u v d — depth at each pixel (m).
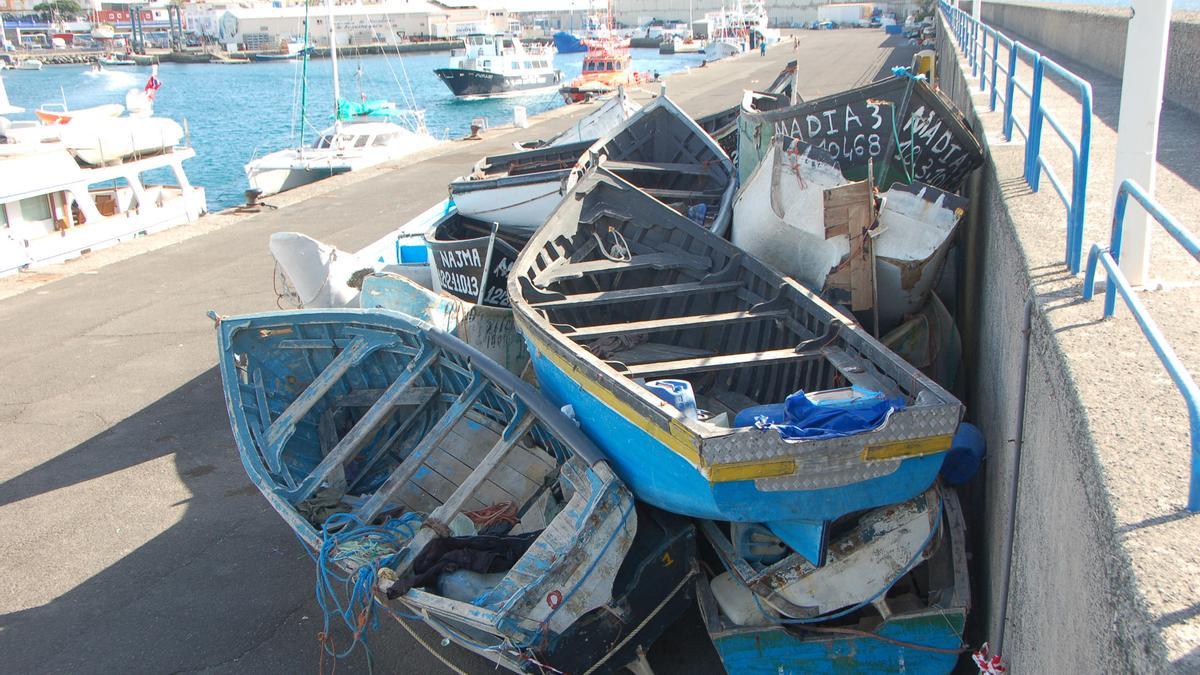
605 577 4.58
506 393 5.84
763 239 6.70
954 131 7.00
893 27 74.38
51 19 133.25
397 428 6.95
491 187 9.42
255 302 12.27
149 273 14.13
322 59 92.44
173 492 7.39
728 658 4.51
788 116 7.68
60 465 7.93
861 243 6.10
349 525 5.75
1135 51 3.37
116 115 20.09
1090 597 2.40
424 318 7.18
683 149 10.28
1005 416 4.43
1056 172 5.76
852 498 4.25
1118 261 3.25
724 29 66.94
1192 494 2.18
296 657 5.39
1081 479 2.61
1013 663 3.71
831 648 4.48
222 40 108.19
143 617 5.79
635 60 78.19
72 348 10.93
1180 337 3.09
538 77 59.28
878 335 6.29
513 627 4.38
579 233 7.90
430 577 5.02
